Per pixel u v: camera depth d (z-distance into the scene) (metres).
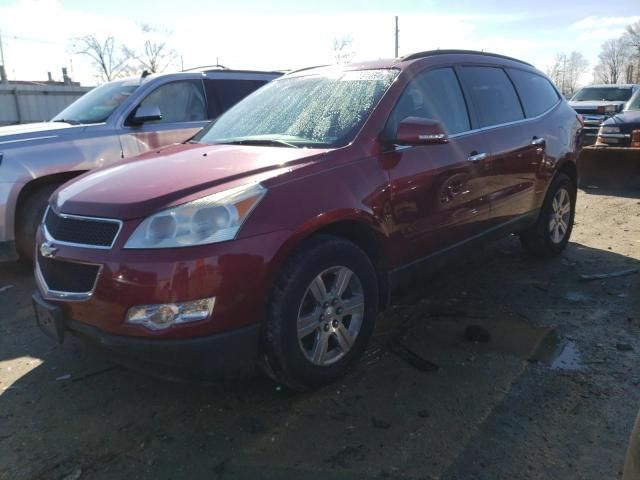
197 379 2.69
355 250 3.11
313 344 2.99
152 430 2.79
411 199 3.46
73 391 3.18
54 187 5.27
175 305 2.53
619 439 2.61
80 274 2.73
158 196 2.71
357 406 2.95
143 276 2.53
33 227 5.15
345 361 3.14
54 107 26.25
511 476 2.39
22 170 5.03
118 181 3.03
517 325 3.89
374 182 3.23
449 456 2.53
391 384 3.16
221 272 2.57
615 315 4.00
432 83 3.95
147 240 2.59
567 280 4.78
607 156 9.09
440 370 3.29
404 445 2.62
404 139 3.32
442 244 3.83
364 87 3.74
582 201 8.19
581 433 2.66
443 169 3.70
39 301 2.94
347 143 3.29
